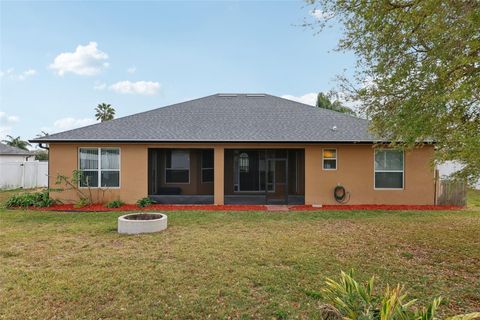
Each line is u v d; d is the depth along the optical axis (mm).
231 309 4059
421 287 4738
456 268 5582
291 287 4730
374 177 13234
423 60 5445
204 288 4699
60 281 4953
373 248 6793
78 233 8203
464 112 5203
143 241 7371
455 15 4656
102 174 13352
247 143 13031
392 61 5973
